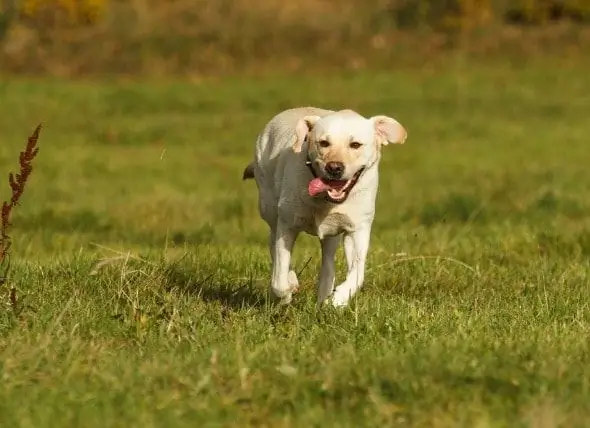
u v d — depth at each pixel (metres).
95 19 42.16
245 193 20.67
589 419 6.31
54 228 16.67
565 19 43.09
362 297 9.69
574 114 32.62
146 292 9.70
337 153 9.03
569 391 6.77
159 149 27.41
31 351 7.52
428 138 29.03
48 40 40.72
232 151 27.12
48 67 39.28
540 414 6.25
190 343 8.04
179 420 6.47
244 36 41.66
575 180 21.89
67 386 7.04
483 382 6.93
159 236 15.68
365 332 8.57
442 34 42.22
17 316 8.65
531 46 41.25
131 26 42.22
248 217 17.69
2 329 8.41
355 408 6.65
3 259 9.97
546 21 43.00
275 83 37.34
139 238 15.59
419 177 23.06
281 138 10.09
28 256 13.15
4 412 6.61
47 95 34.75
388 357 7.42
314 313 9.14
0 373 7.20
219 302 9.73
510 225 15.79
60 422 6.45
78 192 20.69
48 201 19.45
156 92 35.81
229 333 8.42
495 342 8.00
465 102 34.44
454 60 40.28
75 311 8.95
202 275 10.79
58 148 27.17
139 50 40.34
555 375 6.99
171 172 23.80
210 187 21.69
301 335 8.45
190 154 26.58
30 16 41.53
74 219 17.08
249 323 8.73
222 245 13.97
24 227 16.58
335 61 40.41
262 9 43.94
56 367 7.41
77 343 7.76
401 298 9.79
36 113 32.25
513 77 37.97
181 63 39.94
